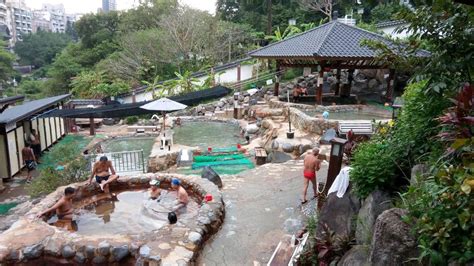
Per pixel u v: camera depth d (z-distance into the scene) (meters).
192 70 31.23
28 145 14.36
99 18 42.66
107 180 9.63
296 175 10.63
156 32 31.80
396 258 3.19
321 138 13.23
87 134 20.36
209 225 7.07
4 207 10.17
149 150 16.58
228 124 21.45
